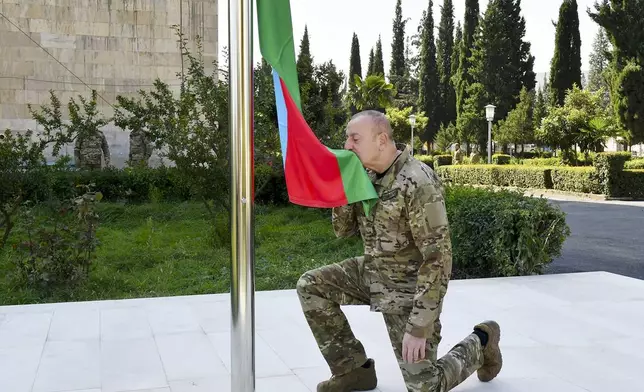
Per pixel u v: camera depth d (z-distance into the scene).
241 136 2.25
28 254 7.13
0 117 15.23
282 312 4.96
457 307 5.12
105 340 4.27
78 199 6.47
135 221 10.41
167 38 15.95
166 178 12.30
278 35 2.37
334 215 2.96
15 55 15.26
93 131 13.51
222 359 3.89
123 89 15.79
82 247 6.42
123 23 15.73
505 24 33.91
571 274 6.48
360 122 2.62
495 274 6.69
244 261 2.30
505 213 6.46
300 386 3.39
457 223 6.94
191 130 9.12
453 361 2.84
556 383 3.41
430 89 42.38
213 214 9.27
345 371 3.07
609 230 11.28
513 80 34.25
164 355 3.96
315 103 12.05
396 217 2.66
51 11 15.41
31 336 4.34
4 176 8.76
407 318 2.73
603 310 5.04
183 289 6.55
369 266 2.83
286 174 2.45
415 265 2.74
